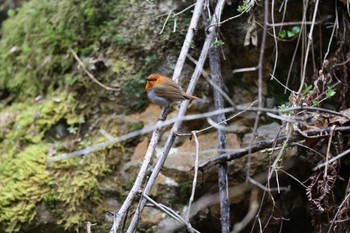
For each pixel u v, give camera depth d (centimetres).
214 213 645
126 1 750
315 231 650
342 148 615
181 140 676
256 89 708
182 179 649
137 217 520
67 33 765
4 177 673
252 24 670
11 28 842
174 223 639
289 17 713
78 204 654
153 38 723
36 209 651
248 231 662
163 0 736
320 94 618
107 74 725
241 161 650
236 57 716
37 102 751
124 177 667
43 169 672
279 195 655
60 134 709
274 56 712
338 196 669
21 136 712
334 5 715
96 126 708
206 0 659
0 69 805
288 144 592
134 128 696
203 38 713
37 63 771
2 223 645
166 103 627
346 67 680
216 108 638
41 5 820
